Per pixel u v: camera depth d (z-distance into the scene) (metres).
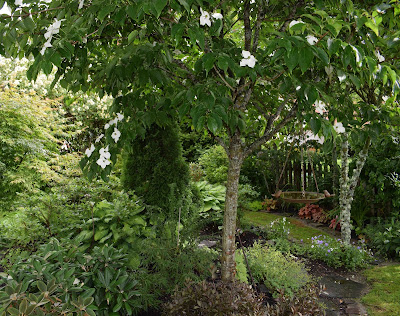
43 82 7.16
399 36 1.91
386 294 3.05
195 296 2.08
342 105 2.51
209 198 5.23
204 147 8.89
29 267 2.09
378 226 4.59
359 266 3.77
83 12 1.96
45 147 6.68
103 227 3.20
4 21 1.73
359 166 4.11
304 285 3.14
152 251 2.67
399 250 3.88
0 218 4.69
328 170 6.21
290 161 6.88
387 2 1.91
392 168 4.65
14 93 6.02
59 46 1.56
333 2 2.11
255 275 3.18
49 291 1.81
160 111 2.39
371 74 1.80
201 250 2.84
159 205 3.94
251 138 3.62
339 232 5.13
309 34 1.79
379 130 2.38
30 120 6.14
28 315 1.66
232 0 2.32
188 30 1.65
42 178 5.31
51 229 3.14
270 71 2.27
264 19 2.56
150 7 1.49
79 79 2.32
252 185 7.37
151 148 4.03
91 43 2.17
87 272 2.21
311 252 4.11
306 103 2.08
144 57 2.08
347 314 2.75
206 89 1.94
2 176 5.50
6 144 5.78
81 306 1.85
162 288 2.66
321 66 2.02
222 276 2.72
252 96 3.09
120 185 4.27
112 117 2.59
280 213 6.45
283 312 2.03
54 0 2.02
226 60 1.73
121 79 2.05
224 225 2.73
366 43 1.84
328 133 2.03
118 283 2.19
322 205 6.07
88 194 3.76
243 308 1.99
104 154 2.29
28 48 1.92
